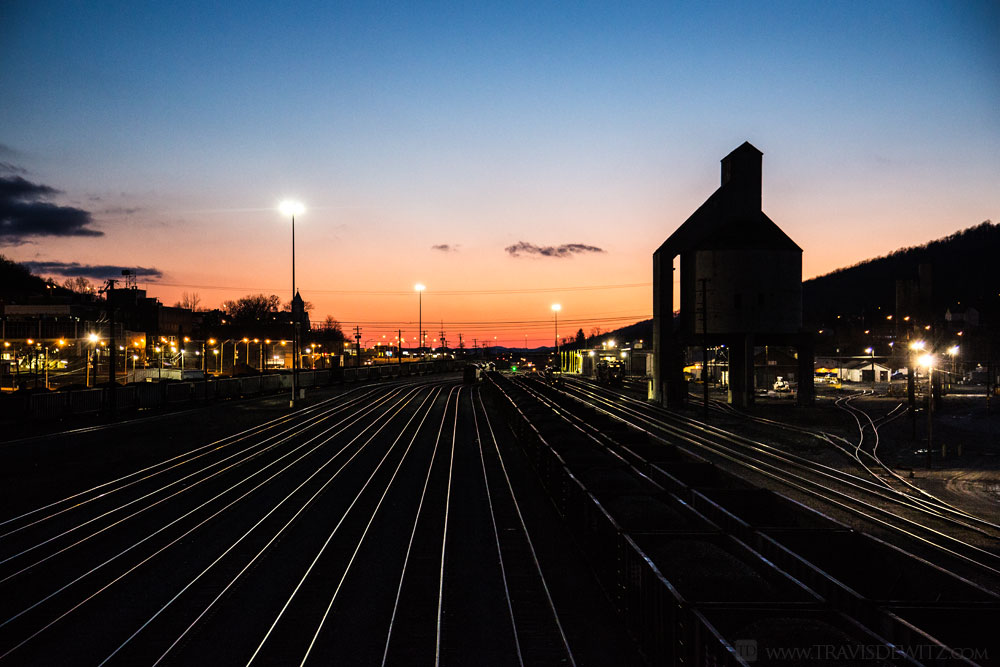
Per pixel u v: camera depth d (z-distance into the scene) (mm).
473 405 58438
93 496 21312
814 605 7543
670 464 18359
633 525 11820
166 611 11906
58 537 16516
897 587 10039
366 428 40969
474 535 17016
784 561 10023
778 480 25469
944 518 19141
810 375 54938
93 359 83812
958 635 7871
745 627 6941
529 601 12461
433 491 22469
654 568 9125
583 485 15211
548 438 23203
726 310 53594
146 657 10148
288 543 16312
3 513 19062
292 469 26703
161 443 33188
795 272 54219
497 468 27062
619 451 22688
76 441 33219
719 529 11016
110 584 13188
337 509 19875
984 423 42969
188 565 14531
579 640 10742
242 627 11312
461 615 11805
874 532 18031
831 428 40594
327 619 11602
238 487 23031
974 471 26766
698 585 8500
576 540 15664
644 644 9727
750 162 56656
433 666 9859
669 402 55031
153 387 49188
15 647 10414
